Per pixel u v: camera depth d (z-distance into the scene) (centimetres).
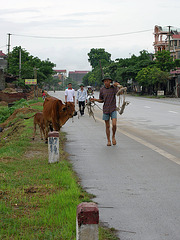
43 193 561
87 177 683
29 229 417
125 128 1431
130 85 7475
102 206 519
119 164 793
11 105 3681
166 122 1647
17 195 545
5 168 711
